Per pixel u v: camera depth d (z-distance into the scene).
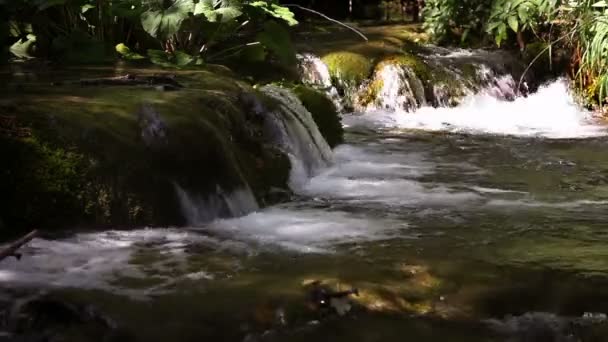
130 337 2.98
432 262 3.84
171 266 3.69
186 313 3.18
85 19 7.57
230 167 4.72
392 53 9.20
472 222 4.60
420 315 3.24
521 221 4.63
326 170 6.00
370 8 12.48
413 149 6.89
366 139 7.29
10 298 3.23
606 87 8.21
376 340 3.03
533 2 9.41
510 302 3.39
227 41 8.42
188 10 7.08
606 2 7.84
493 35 9.95
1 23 7.14
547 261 3.89
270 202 4.98
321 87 8.33
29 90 5.18
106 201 4.18
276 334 3.05
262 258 3.85
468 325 3.17
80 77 5.97
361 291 3.43
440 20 9.95
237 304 3.27
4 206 3.98
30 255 3.75
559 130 7.86
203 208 4.48
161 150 4.44
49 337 2.94
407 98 8.73
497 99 9.07
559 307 3.36
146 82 5.59
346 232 4.34
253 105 5.59
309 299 3.33
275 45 7.81
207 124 4.73
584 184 5.68
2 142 4.07
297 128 5.88
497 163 6.36
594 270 3.77
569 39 9.12
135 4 7.16
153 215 4.28
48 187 4.07
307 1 12.31
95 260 3.73
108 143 4.29
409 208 4.91
